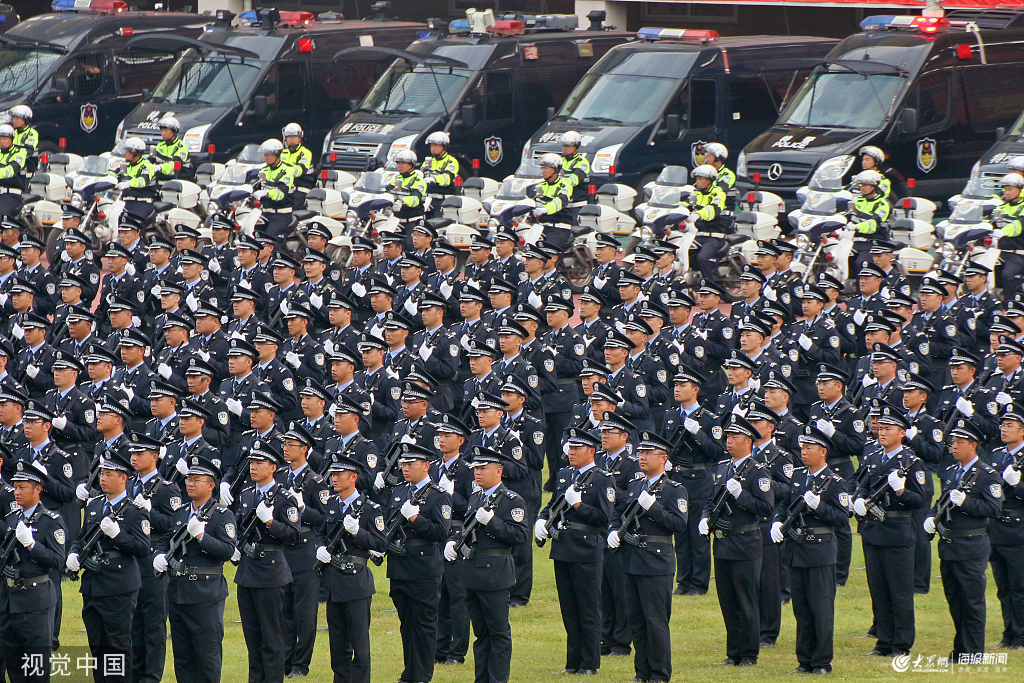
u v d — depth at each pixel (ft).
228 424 189.26
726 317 218.18
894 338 212.43
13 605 141.49
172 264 261.24
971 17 367.04
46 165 355.36
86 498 165.17
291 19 417.28
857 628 170.09
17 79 405.18
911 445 173.58
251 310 226.99
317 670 159.12
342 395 173.27
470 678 155.43
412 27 428.56
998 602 180.55
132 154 328.49
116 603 144.46
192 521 140.77
